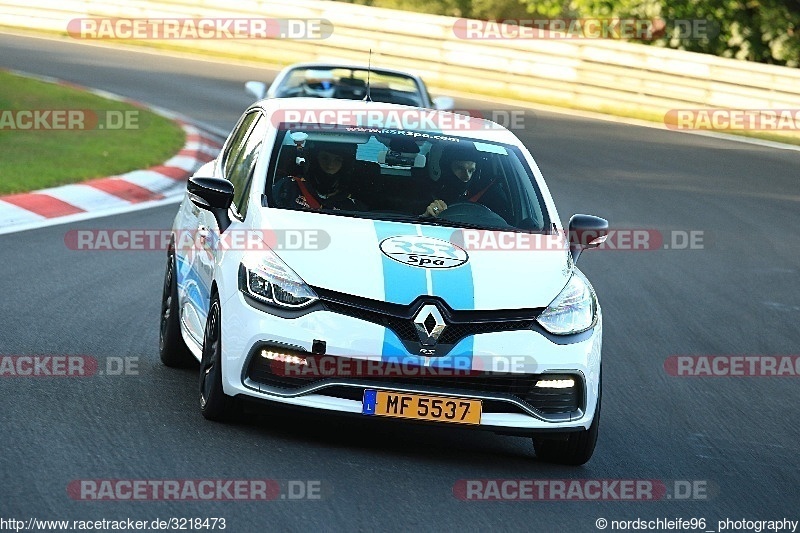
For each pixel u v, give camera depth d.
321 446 20.38
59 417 20.44
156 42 99.38
